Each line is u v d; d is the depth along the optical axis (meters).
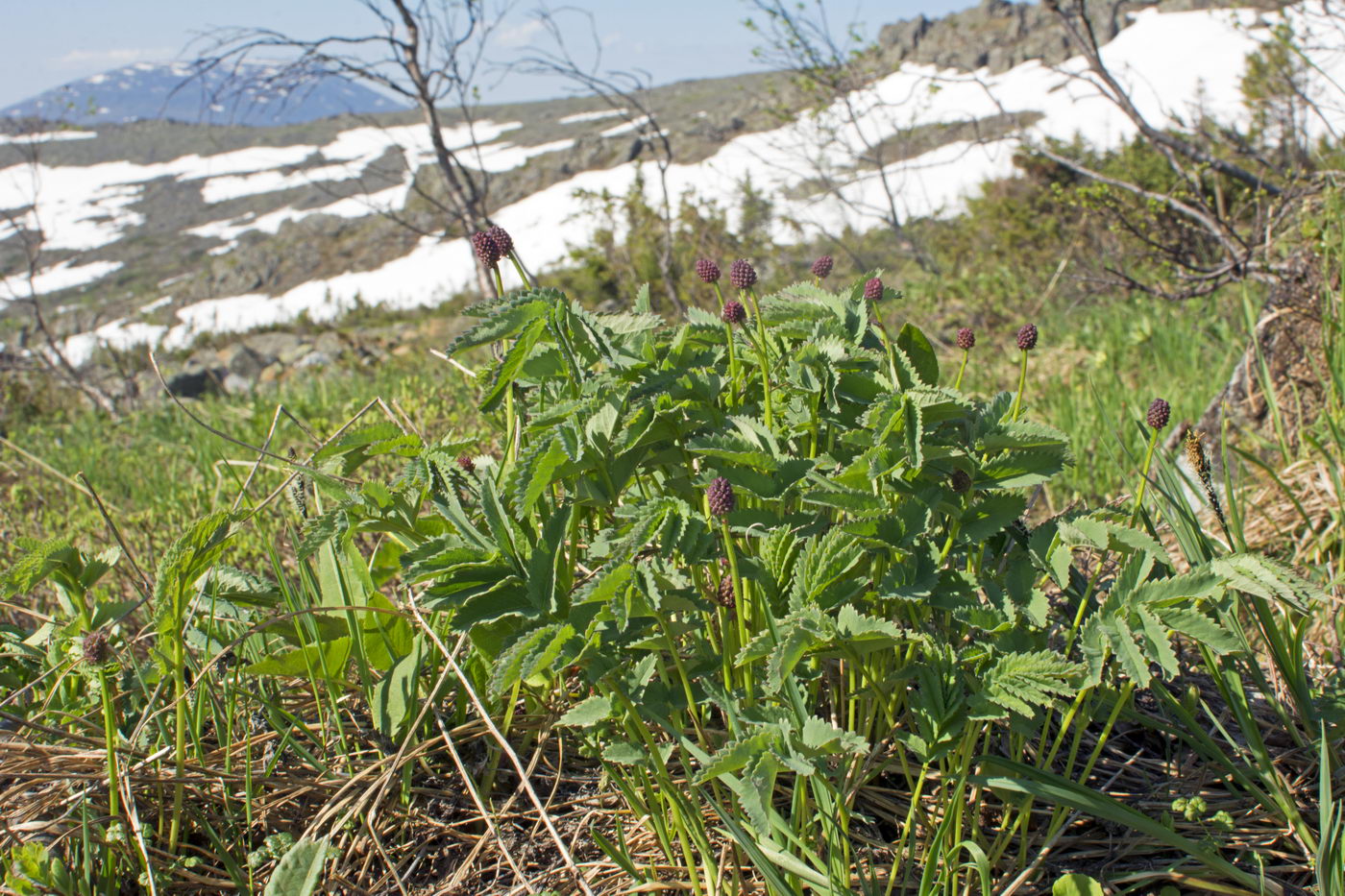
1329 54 7.85
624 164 41.09
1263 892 1.67
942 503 1.68
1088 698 1.80
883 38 47.75
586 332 1.82
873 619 1.51
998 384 6.28
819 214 13.57
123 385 14.54
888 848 1.83
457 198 10.63
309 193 58.09
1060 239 9.62
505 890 1.82
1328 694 2.06
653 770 1.85
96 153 75.12
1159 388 5.04
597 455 1.76
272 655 2.02
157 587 1.80
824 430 1.98
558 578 1.85
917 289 9.52
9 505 4.57
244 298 41.00
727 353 2.02
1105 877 1.79
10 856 1.71
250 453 5.63
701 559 1.68
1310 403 3.87
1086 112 28.48
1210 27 35.44
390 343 15.06
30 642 2.26
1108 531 1.64
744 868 1.77
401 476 1.96
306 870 1.62
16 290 49.06
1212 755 1.96
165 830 1.92
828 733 1.48
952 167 21.05
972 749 1.71
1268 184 6.68
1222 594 1.58
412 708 1.99
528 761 2.08
